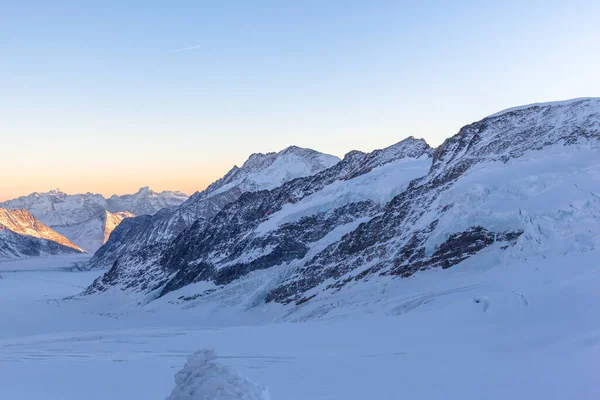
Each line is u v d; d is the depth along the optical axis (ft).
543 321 150.71
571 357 108.78
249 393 36.91
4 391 127.03
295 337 207.82
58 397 118.93
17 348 264.11
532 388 90.12
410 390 98.53
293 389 107.04
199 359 38.88
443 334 161.89
